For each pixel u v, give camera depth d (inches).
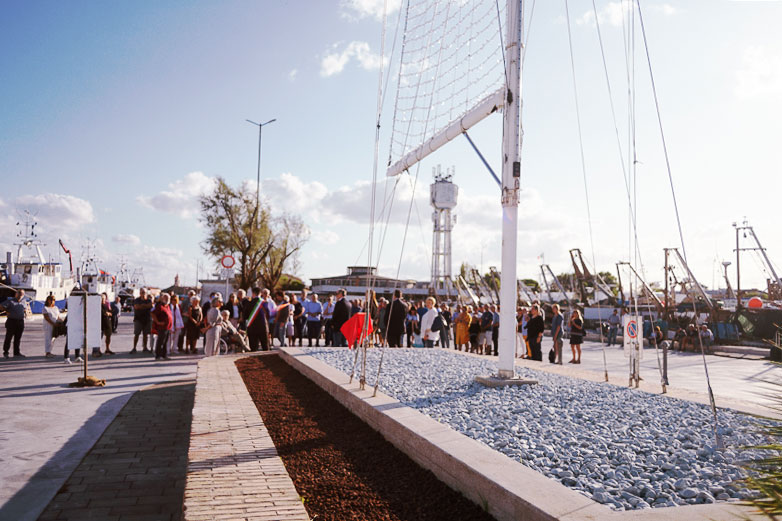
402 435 182.5
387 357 446.3
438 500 137.4
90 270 2859.3
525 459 160.2
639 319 308.8
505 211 305.4
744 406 241.9
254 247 1868.8
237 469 152.7
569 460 159.8
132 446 239.6
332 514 127.6
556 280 1689.2
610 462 159.9
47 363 534.6
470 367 385.1
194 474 147.4
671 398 266.1
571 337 657.6
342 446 189.8
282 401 276.4
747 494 123.4
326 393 302.4
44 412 302.8
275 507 124.9
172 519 160.7
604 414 225.9
